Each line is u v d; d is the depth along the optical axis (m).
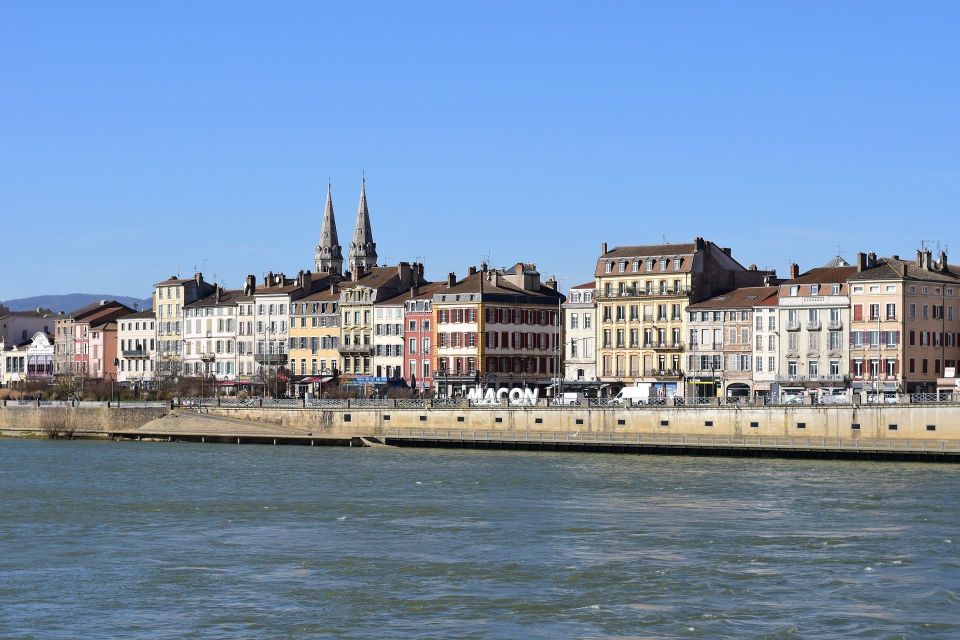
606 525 104.44
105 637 71.62
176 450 187.25
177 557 91.88
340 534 101.00
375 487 131.62
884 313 196.62
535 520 107.31
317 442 197.25
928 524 104.44
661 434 171.75
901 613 75.44
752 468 149.75
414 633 71.88
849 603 77.69
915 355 197.50
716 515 109.75
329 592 80.75
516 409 185.38
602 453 173.00
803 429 166.25
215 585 82.81
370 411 195.12
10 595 80.56
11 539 99.81
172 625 73.81
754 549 93.50
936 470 146.25
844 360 199.50
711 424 172.12
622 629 72.44
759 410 168.88
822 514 110.12
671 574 85.06
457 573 85.75
